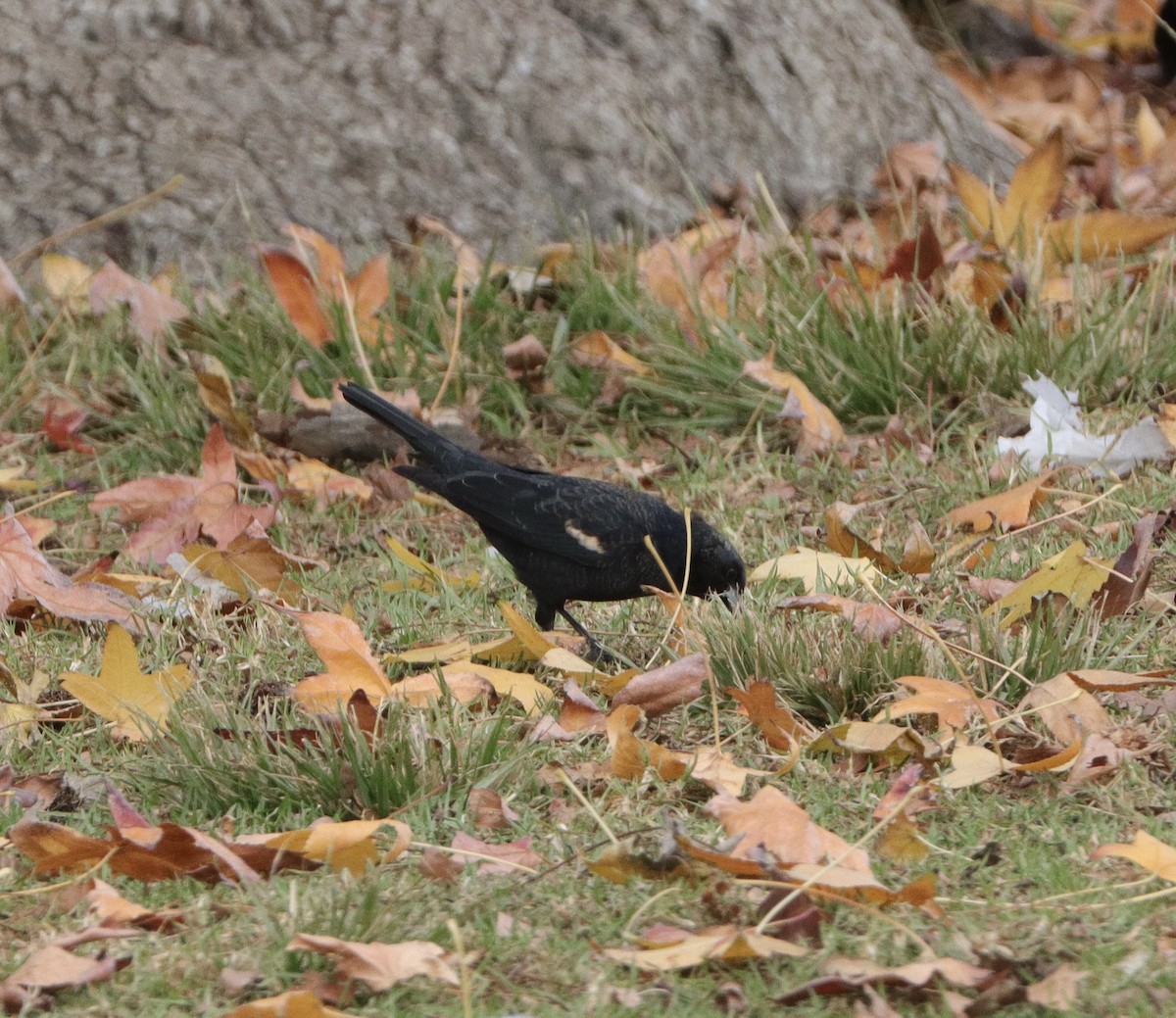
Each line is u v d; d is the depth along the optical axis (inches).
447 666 306.3
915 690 292.5
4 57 569.0
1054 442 423.5
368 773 263.7
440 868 236.7
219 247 543.5
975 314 479.2
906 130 649.0
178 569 372.2
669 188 595.8
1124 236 537.3
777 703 293.0
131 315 510.9
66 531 429.1
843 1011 199.5
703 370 486.0
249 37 593.9
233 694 309.0
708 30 622.2
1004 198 621.6
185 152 558.6
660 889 233.0
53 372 505.4
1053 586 320.8
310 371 492.1
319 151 569.0
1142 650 314.0
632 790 269.1
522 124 587.2
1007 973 202.4
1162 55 791.1
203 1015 202.8
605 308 518.0
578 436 481.1
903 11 801.6
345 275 527.8
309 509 441.1
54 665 330.0
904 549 379.9
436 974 201.0
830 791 266.4
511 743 285.3
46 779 270.8
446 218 565.3
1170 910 220.5
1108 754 264.5
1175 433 423.2
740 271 520.1
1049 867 234.5
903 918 222.4
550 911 227.9
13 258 537.0
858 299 495.8
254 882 233.5
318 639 294.5
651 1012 200.8
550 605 357.4
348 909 224.2
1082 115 724.7
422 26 598.9
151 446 470.0
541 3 616.7
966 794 262.5
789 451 464.1
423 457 382.6
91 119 562.9
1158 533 372.2
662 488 443.8
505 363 500.7
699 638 324.8
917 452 445.1
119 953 217.9
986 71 770.2
